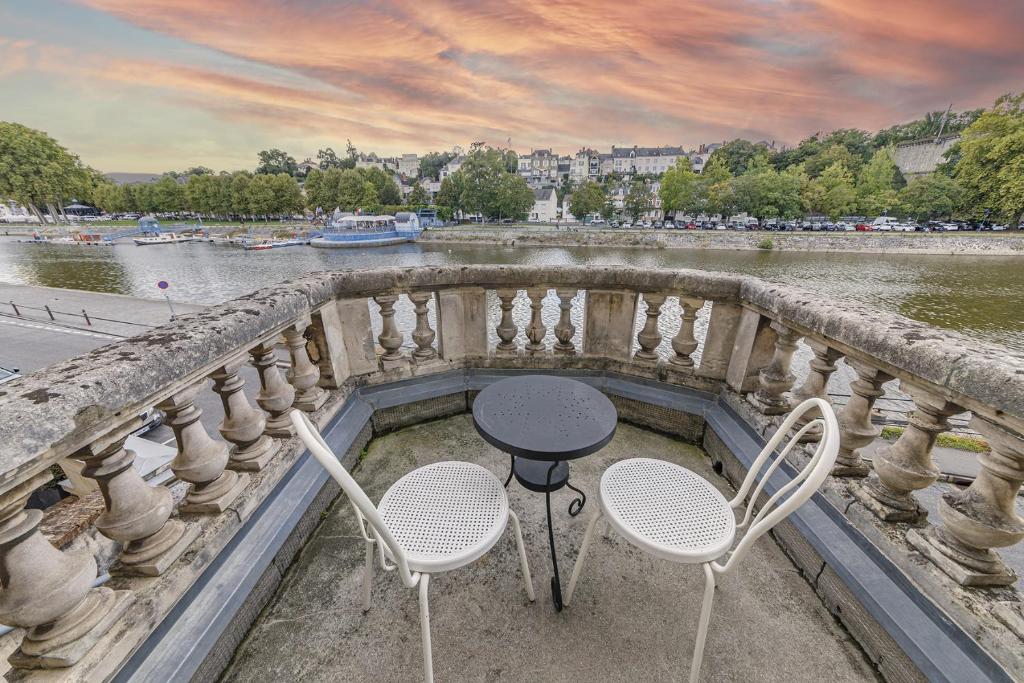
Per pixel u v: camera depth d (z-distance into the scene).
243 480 1.84
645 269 2.96
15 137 82.12
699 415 2.87
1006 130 57.19
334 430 2.56
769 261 47.69
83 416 1.06
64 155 92.19
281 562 1.85
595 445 1.56
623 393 3.15
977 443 7.68
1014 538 1.30
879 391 1.81
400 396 3.04
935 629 1.38
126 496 1.33
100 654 1.17
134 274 42.44
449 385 3.22
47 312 26.03
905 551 1.55
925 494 5.91
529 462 1.97
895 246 54.91
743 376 2.71
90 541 1.80
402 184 130.62
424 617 1.31
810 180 73.62
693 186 73.94
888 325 1.68
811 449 2.13
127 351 1.31
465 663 1.52
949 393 1.39
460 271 3.05
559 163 140.12
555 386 2.06
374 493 2.45
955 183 63.56
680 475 1.76
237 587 1.58
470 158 82.06
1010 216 57.31
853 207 69.06
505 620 1.68
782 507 1.12
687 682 1.46
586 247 60.53
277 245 64.00
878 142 98.94
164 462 6.79
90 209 114.25
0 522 0.97
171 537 1.45
